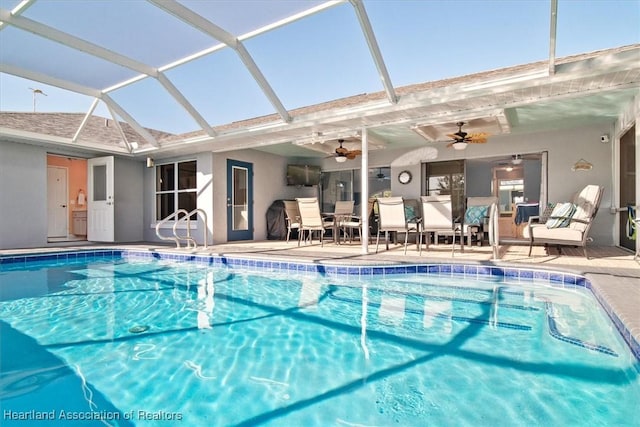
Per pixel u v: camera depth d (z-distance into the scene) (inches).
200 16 188.1
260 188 415.8
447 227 243.6
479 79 201.5
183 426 68.8
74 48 204.8
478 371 92.5
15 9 175.9
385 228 270.5
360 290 187.5
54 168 474.6
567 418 71.0
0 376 90.4
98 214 374.9
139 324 134.3
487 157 357.1
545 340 114.3
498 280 200.8
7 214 308.2
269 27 199.3
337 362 99.1
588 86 190.2
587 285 167.6
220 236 363.9
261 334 123.0
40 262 277.4
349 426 68.4
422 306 157.2
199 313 149.0
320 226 336.5
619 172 281.6
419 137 339.0
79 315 145.7
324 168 455.2
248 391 82.7
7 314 147.0
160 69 245.1
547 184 315.9
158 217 401.7
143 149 365.7
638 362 89.0
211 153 356.5
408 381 87.6
